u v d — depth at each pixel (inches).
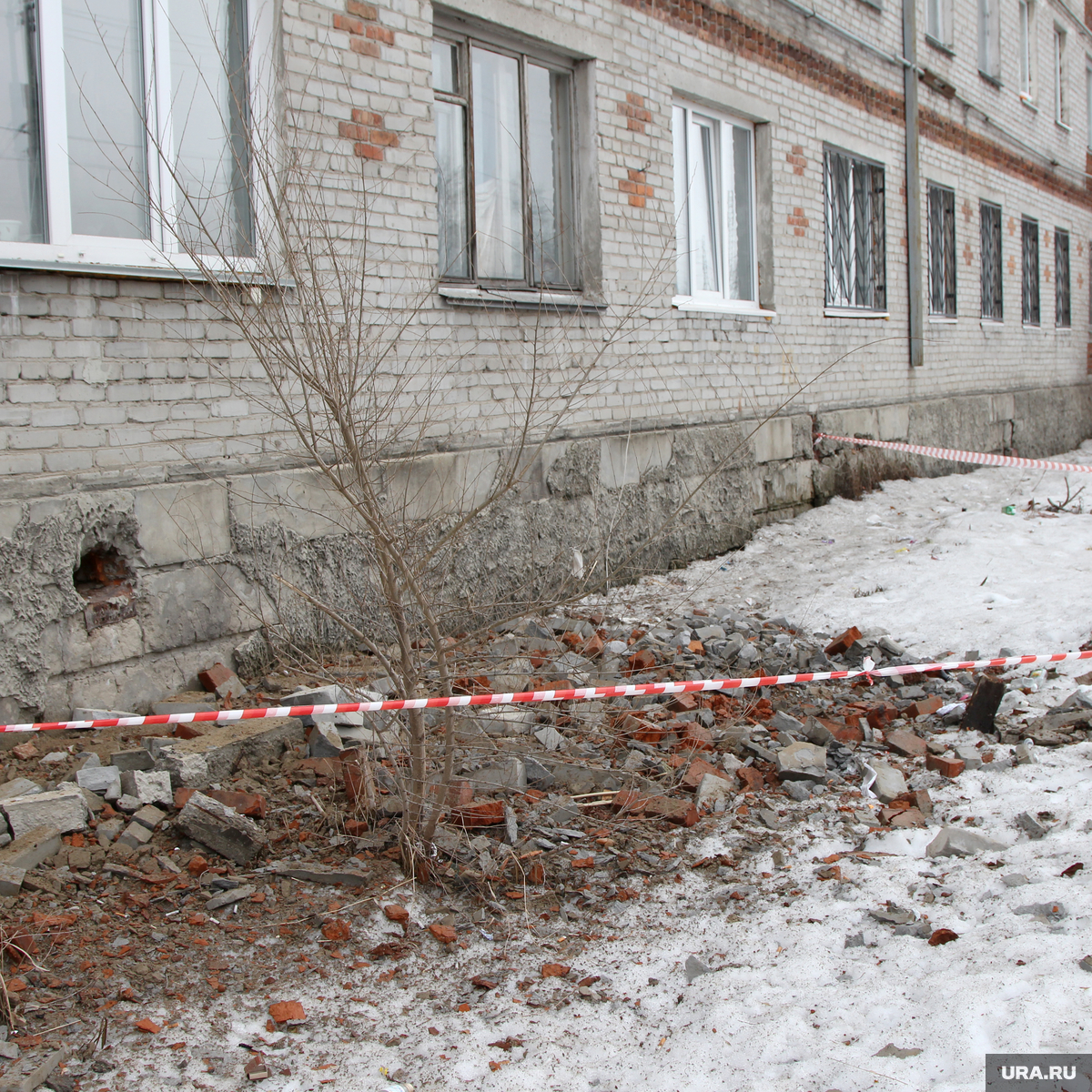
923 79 516.4
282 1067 108.7
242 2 210.2
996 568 301.6
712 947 130.0
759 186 388.8
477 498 254.2
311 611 217.2
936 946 122.6
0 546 166.2
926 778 174.2
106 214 191.0
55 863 140.0
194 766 160.4
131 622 186.5
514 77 288.0
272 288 191.9
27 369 174.1
